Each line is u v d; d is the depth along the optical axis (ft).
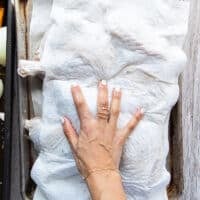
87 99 2.36
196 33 3.42
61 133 2.44
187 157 3.45
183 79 3.36
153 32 2.47
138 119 2.40
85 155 2.27
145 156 2.42
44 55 2.46
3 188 2.81
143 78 2.46
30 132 2.58
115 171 2.29
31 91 2.65
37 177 2.52
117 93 2.37
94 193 2.24
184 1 2.55
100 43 2.39
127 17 2.42
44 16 2.62
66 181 2.52
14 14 2.72
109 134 2.30
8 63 2.75
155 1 2.49
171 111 2.72
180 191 2.76
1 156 2.94
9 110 2.78
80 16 2.42
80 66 2.40
